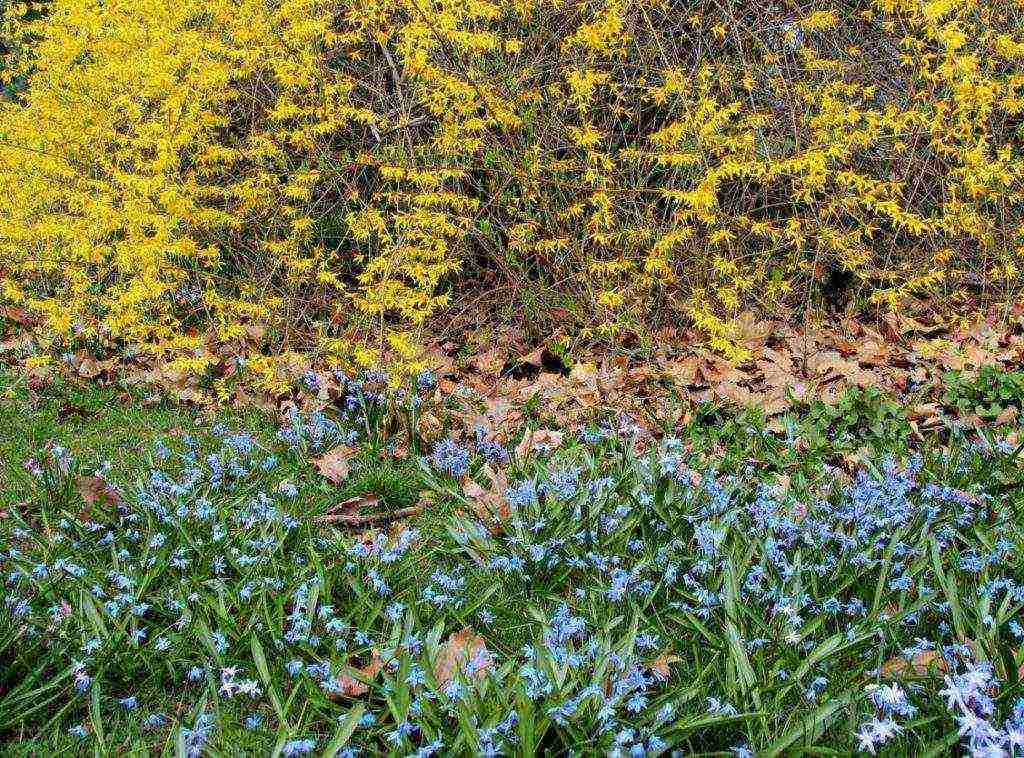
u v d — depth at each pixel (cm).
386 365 521
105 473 438
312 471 455
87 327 610
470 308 596
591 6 568
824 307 620
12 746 272
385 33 566
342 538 371
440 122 568
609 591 312
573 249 570
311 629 311
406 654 277
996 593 320
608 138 582
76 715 287
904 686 268
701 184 541
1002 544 343
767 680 272
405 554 358
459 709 248
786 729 253
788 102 569
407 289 540
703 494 389
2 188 604
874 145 595
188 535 361
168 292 573
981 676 236
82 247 547
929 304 605
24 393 562
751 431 468
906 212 575
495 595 337
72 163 588
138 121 567
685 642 296
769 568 330
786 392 504
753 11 582
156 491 403
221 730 268
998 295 613
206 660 297
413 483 441
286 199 569
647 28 571
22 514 405
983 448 443
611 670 273
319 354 554
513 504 384
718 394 514
